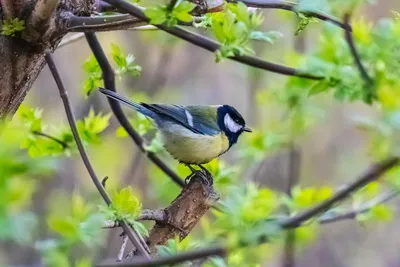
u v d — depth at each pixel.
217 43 7.20
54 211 5.45
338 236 19.20
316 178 17.55
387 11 15.49
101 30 6.28
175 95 16.17
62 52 17.36
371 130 4.77
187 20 5.59
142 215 6.45
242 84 19.33
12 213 3.71
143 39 15.61
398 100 4.64
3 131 4.01
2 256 11.59
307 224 5.56
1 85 6.24
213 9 6.50
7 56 6.16
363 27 6.80
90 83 8.60
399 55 6.40
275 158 16.28
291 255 9.26
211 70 18.92
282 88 10.57
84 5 6.42
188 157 10.05
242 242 4.57
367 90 6.28
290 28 12.38
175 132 9.84
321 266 18.73
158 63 16.83
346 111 16.73
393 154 4.29
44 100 16.48
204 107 10.50
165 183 11.08
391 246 19.05
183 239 6.79
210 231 7.37
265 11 14.02
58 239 4.87
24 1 5.97
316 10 6.07
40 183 12.53
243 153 10.47
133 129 9.17
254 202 5.25
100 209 6.07
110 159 15.11
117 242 11.88
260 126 13.36
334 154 17.88
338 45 7.01
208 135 10.16
